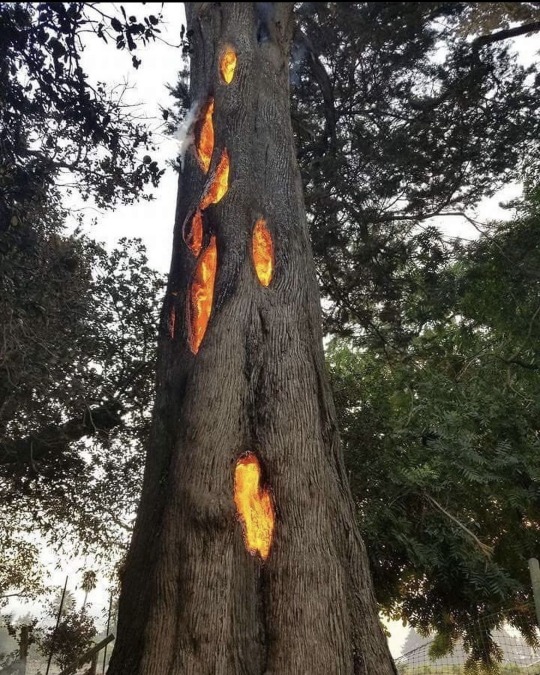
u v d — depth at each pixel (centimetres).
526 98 863
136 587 382
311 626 333
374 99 877
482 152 934
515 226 1067
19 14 451
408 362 1181
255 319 437
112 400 852
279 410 402
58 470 911
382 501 845
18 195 579
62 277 704
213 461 372
